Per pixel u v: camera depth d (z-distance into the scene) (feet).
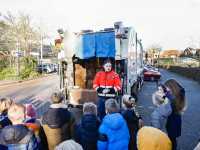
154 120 7.54
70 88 15.84
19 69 44.47
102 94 11.89
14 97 24.70
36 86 34.83
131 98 7.20
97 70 17.17
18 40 60.03
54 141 6.73
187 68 52.75
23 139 5.18
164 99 7.65
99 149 6.23
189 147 10.67
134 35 17.84
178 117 8.07
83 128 6.59
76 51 15.20
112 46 14.06
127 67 13.82
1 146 5.18
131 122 6.97
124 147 6.26
